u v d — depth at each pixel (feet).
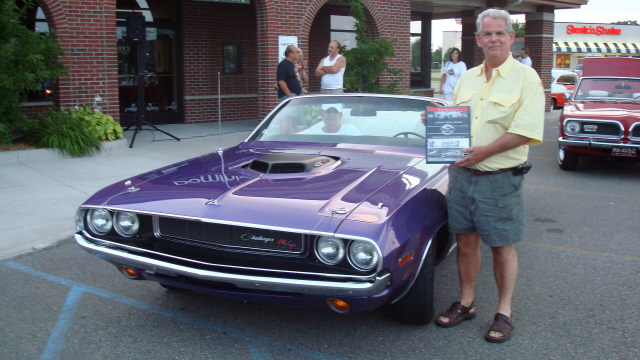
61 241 18.56
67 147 30.42
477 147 11.04
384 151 14.75
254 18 49.93
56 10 31.68
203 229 10.82
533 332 12.46
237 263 10.61
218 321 13.03
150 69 45.14
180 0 45.47
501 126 11.19
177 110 47.21
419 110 15.92
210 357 11.38
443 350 11.64
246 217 10.40
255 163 13.48
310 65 55.83
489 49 11.18
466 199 11.71
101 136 32.63
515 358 11.31
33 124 30.96
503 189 11.36
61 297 14.39
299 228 9.99
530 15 65.16
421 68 66.95
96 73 33.58
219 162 14.11
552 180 29.89
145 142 36.73
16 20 28.68
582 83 34.81
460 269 12.80
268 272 10.36
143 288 15.01
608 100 32.91
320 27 55.88
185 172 13.25
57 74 30.40
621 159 29.84
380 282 9.81
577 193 26.86
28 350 11.63
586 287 15.15
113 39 34.04
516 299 14.33
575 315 13.35
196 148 34.73
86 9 32.71
